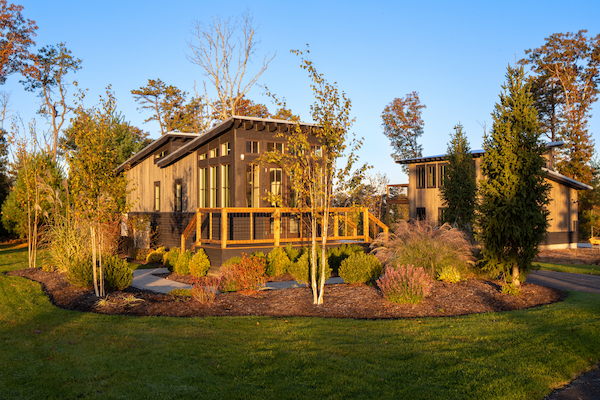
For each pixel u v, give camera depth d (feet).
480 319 26.78
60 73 124.77
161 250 59.93
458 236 40.96
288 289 36.94
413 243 40.34
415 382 17.04
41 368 18.79
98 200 34.76
